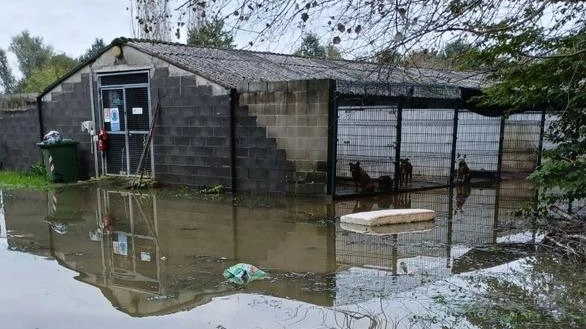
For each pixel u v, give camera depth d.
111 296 4.07
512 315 3.54
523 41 4.89
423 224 6.60
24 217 7.23
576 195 5.78
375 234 6.04
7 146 12.68
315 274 4.55
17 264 4.95
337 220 6.80
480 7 3.40
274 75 10.07
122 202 8.35
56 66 29.83
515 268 4.64
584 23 4.86
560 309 3.66
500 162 10.84
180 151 9.77
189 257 5.16
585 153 5.66
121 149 10.77
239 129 8.94
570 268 4.61
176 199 8.56
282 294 4.05
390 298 3.92
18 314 3.72
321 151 8.13
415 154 10.55
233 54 11.84
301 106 8.22
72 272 4.70
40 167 11.72
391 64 3.56
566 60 5.03
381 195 8.83
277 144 8.55
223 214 7.28
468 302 3.80
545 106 7.96
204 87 9.25
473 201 8.36
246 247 5.52
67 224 6.76
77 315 3.70
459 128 11.00
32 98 11.98
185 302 3.92
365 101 8.30
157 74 9.91
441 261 4.92
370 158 9.54
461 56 4.46
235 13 3.41
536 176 5.86
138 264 4.93
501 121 10.64
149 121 10.20
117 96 10.62
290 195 8.52
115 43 10.32
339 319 3.53
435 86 9.12
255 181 8.88
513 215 6.89
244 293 4.09
